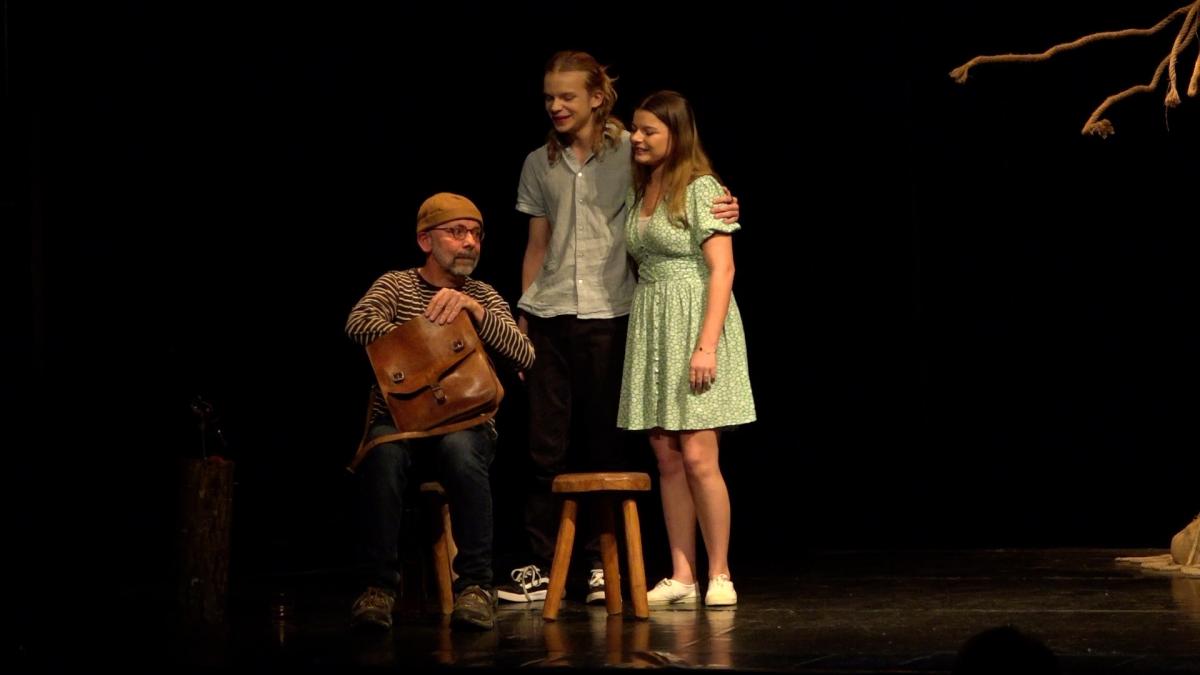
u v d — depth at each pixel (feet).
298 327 35.35
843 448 37.70
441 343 20.12
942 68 34.99
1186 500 35.86
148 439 33.09
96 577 28.43
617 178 23.76
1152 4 33.68
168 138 33.47
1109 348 36.29
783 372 37.93
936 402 37.32
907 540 34.86
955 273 36.86
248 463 34.58
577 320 23.65
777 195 36.88
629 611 21.34
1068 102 34.81
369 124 34.73
